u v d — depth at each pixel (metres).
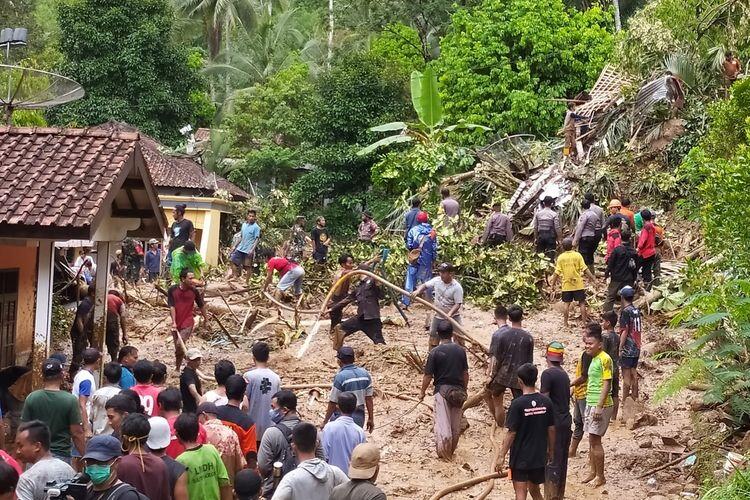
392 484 12.13
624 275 18.95
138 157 13.89
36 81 15.61
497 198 26.80
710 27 27.56
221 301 22.95
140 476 7.44
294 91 49.47
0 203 12.24
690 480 12.49
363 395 11.20
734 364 13.64
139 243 31.30
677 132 27.06
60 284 18.11
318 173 38.19
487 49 36.53
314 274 24.84
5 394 12.49
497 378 13.51
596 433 12.17
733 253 14.95
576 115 29.14
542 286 22.72
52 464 7.62
